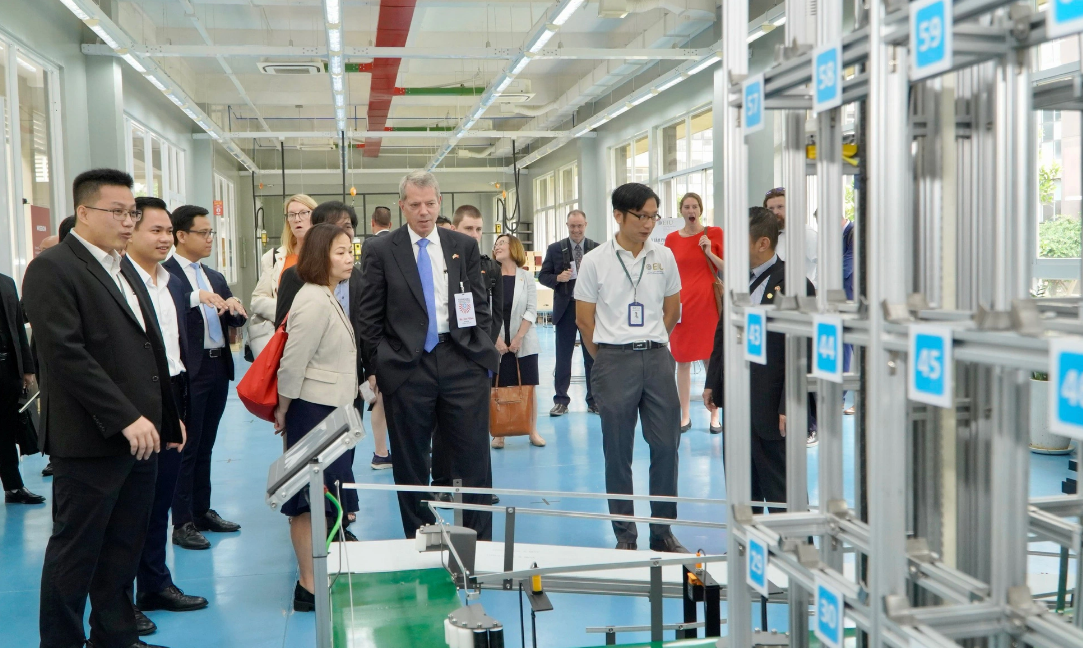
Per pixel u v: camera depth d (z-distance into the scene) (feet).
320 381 9.57
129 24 35.01
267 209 78.59
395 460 11.35
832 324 3.79
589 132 58.95
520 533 12.91
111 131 33.06
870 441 3.52
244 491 16.10
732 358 4.94
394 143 70.74
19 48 25.70
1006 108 3.46
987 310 2.97
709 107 41.68
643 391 11.39
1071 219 18.99
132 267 8.82
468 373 11.32
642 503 11.41
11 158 24.57
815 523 4.84
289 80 54.08
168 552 12.50
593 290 11.56
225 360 13.24
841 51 3.64
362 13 39.88
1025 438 3.53
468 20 41.57
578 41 45.09
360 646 7.15
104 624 8.49
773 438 9.75
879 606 3.48
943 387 3.01
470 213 16.67
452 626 5.82
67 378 7.64
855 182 5.37
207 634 9.49
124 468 8.04
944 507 4.43
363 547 9.82
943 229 4.36
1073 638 3.26
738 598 4.95
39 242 26.84
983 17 3.70
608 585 7.98
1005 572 3.56
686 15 34.45
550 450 18.72
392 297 11.12
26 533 13.71
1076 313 4.70
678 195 47.32
